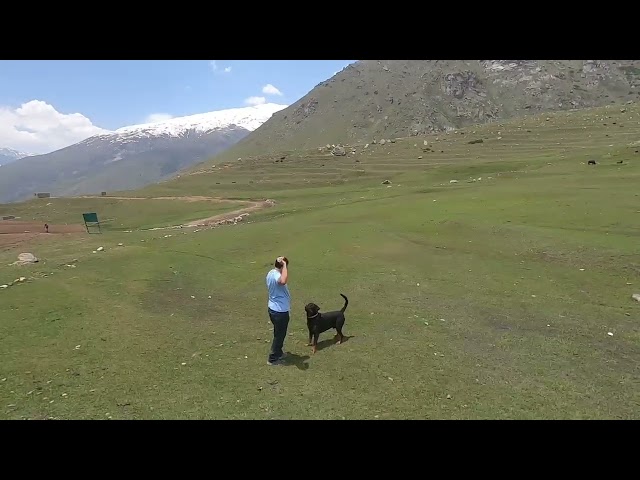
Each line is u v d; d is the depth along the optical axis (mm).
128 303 14000
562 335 10633
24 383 8828
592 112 112750
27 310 13320
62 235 29953
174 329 11781
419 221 23312
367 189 52750
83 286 15844
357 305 13250
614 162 41500
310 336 10391
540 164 51344
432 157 80938
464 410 7590
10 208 63219
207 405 7891
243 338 11117
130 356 10070
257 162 102312
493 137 94125
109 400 8125
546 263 16000
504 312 12188
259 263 18578
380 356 9766
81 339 11094
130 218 51562
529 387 8305
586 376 8695
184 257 19922
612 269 14789
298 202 47906
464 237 19953
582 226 19656
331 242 20812
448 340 10547
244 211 42438
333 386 8477
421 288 14383
